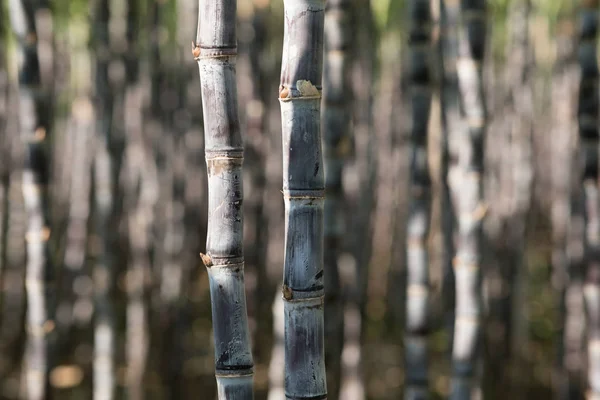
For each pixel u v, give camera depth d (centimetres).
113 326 549
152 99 735
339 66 353
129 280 810
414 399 405
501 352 669
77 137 867
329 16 348
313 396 207
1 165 863
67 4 866
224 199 206
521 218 739
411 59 379
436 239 872
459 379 374
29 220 360
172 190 815
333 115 354
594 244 404
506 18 921
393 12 893
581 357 610
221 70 202
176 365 711
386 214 1097
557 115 928
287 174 203
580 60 398
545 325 899
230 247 207
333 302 370
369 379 754
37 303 370
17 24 334
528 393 715
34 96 341
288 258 205
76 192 858
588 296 408
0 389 721
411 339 406
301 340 206
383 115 1084
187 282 852
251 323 720
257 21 668
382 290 1075
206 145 207
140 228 690
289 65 198
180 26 830
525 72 784
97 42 527
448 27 455
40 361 375
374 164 946
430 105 383
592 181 401
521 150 764
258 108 702
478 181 358
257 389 691
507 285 694
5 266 1012
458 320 372
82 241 834
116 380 740
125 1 639
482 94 347
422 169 390
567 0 823
